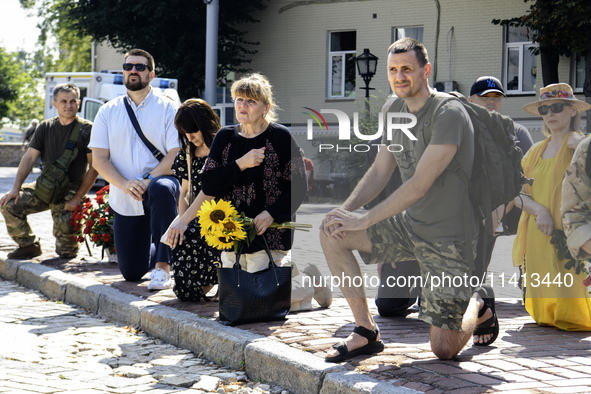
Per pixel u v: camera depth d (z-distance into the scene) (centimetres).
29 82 4756
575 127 466
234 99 490
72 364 436
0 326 536
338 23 2186
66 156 749
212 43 1697
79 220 747
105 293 584
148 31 2316
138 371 420
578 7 1599
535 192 474
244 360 421
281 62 2322
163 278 595
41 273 690
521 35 1889
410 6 2050
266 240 490
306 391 370
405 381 345
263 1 2320
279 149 492
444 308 372
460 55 1981
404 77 364
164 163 630
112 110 644
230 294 468
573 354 398
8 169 3097
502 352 402
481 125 376
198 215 480
